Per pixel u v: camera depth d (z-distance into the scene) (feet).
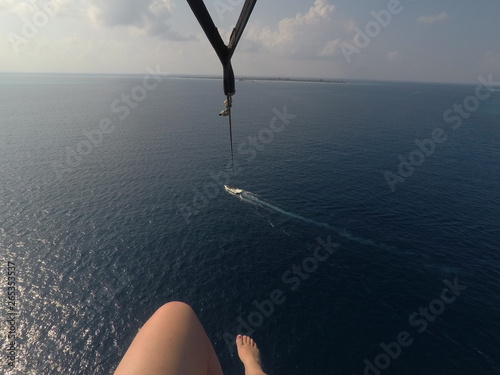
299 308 105.50
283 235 149.69
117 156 271.08
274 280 119.03
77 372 84.89
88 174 225.35
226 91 19.36
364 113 563.48
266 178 225.35
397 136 374.63
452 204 184.85
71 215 164.35
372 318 101.86
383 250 138.31
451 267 127.24
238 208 176.76
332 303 107.86
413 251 137.59
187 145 314.76
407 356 88.63
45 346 91.56
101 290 112.57
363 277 121.08
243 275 121.39
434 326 98.58
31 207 171.53
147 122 433.89
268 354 89.56
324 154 291.79
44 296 109.19
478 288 115.44
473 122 480.64
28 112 485.15
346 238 147.23
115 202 181.37
